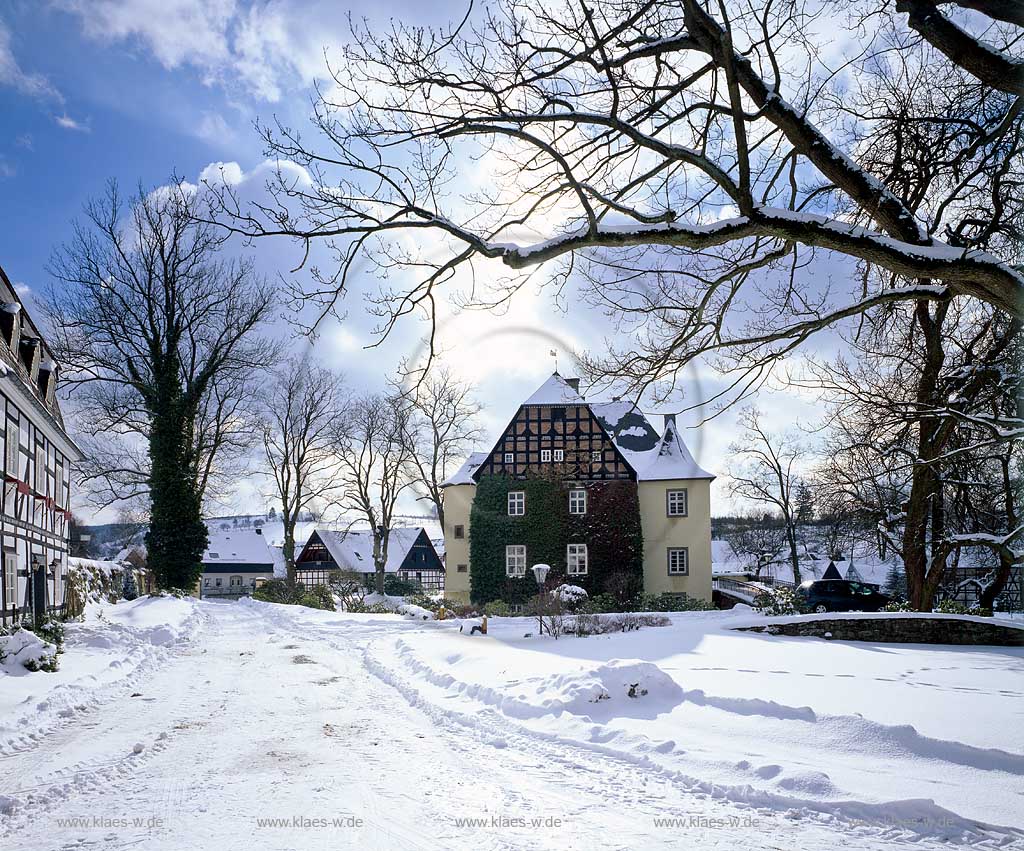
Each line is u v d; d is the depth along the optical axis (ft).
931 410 46.52
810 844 15.05
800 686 30.91
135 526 143.95
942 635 57.93
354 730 27.30
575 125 23.58
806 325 23.24
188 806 18.42
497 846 15.29
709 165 19.79
